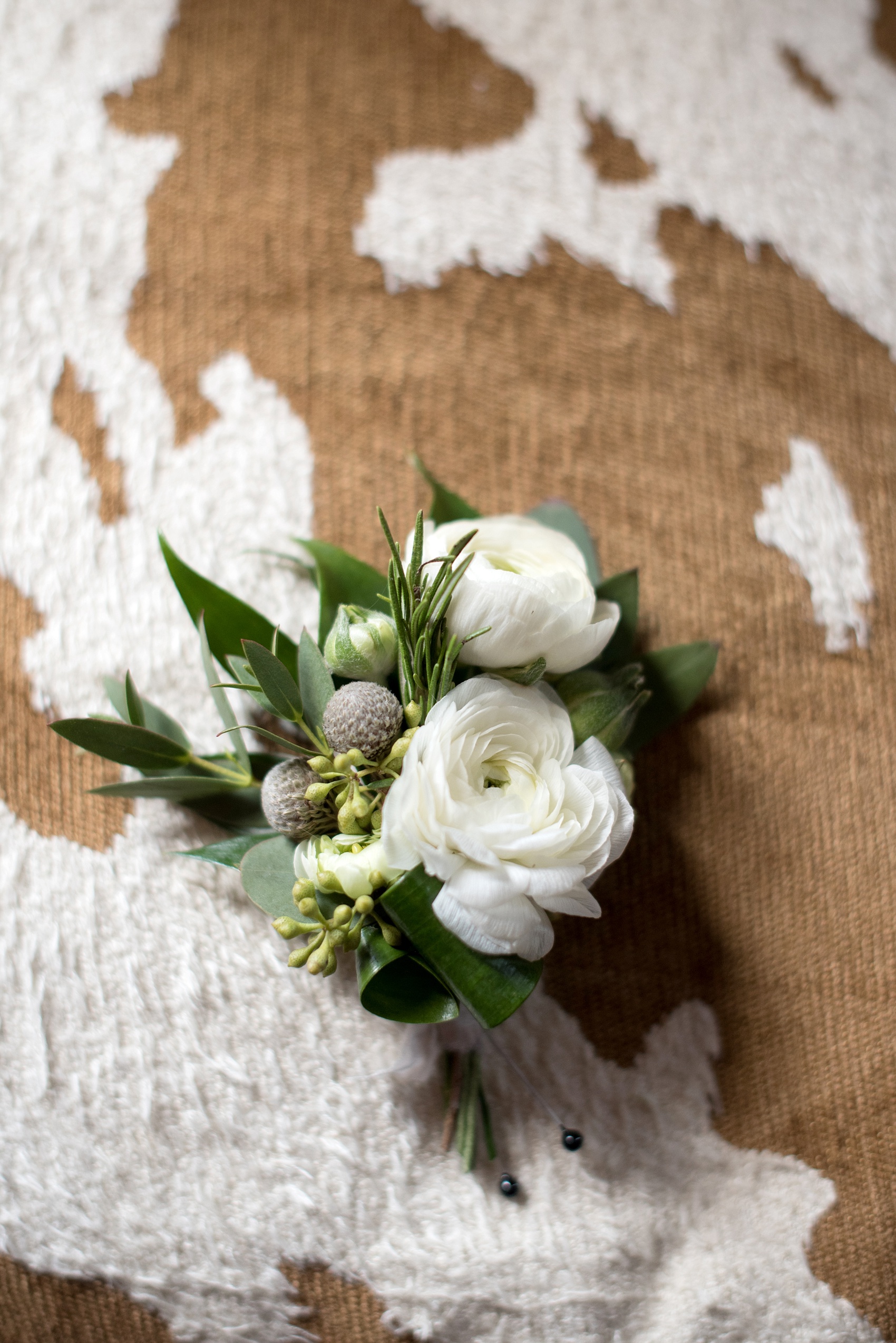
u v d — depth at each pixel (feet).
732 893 1.37
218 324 1.42
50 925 1.33
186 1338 1.30
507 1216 1.31
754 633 1.42
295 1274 1.30
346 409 1.42
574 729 1.21
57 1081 1.31
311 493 1.41
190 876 1.33
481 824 1.11
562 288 1.46
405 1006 1.17
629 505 1.43
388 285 1.44
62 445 1.39
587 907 1.14
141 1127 1.31
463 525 1.22
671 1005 1.36
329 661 1.17
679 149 1.49
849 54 1.52
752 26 1.51
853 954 1.37
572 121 1.48
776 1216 1.33
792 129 1.50
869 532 1.44
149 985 1.32
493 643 1.16
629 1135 1.34
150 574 1.38
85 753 1.35
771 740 1.40
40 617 1.37
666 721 1.33
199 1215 1.30
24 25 1.44
